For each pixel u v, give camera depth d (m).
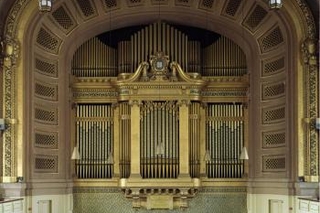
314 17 20.69
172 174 23.05
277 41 22.00
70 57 23.44
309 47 20.50
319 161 20.48
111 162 23.34
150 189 22.92
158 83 23.14
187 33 24.28
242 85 23.59
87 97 23.70
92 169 23.48
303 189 20.50
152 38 23.52
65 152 22.86
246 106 23.55
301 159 20.66
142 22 23.88
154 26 23.58
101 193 23.38
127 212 23.27
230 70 23.78
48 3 16.73
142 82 23.11
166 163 23.05
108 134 23.59
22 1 20.52
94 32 23.67
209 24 23.59
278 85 22.02
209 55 23.92
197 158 23.27
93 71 23.81
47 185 21.75
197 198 23.38
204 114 23.62
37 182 21.20
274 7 16.44
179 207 23.19
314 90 20.72
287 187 20.92
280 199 21.41
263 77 22.80
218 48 23.91
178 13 23.17
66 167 22.86
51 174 22.17
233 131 23.58
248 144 23.41
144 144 23.16
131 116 23.14
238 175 23.42
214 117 23.62
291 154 20.98
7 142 20.42
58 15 21.94
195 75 23.17
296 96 20.86
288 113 21.23
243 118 23.59
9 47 20.33
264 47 22.75
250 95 23.34
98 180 23.36
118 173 23.41
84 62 23.84
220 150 23.52
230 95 23.69
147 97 23.20
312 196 20.48
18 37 20.58
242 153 21.69
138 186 22.84
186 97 23.20
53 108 22.53
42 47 21.95
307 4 20.64
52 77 22.53
